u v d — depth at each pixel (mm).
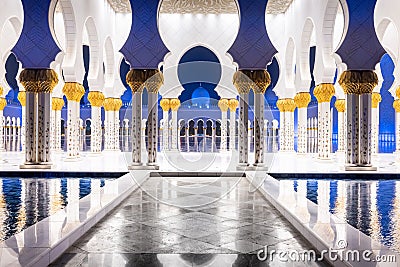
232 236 3420
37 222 3490
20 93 13195
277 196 4852
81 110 19062
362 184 6785
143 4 8094
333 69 9852
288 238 3371
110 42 13141
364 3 7969
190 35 13578
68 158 10109
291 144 13617
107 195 4809
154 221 3943
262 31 8086
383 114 15320
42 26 7953
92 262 2750
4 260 2477
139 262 2760
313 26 11125
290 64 13406
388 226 3693
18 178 7383
